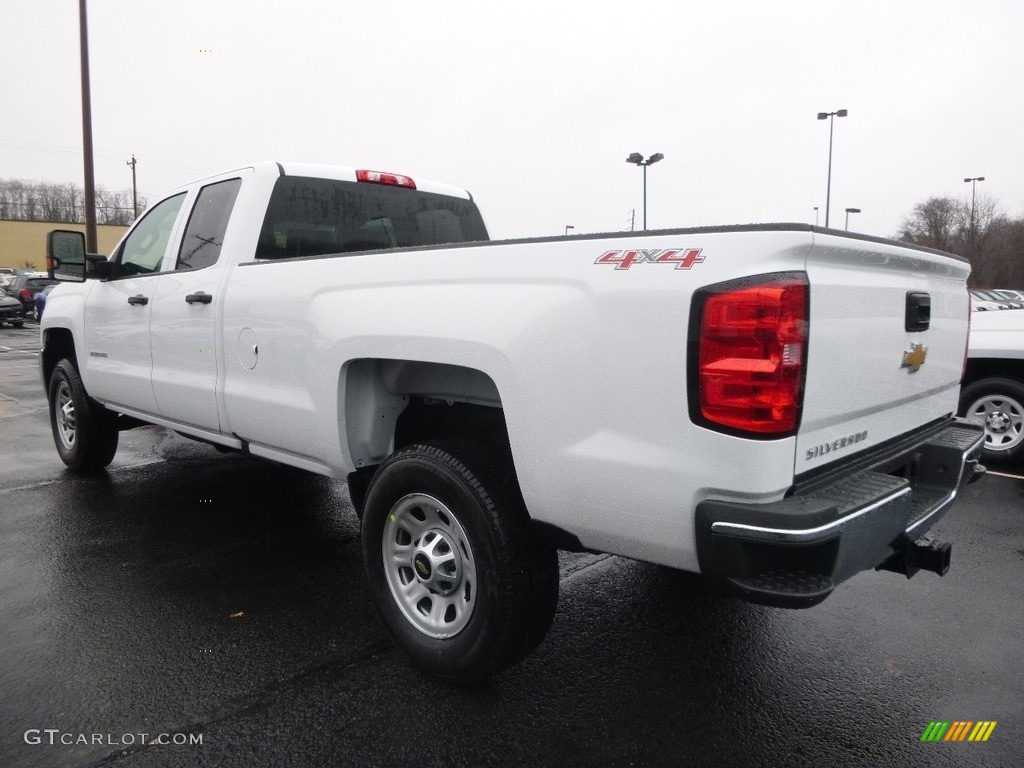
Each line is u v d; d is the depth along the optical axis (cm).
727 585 205
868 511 218
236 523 467
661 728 256
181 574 385
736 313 200
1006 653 309
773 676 290
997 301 1934
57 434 594
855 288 233
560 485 234
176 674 288
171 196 469
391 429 322
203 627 327
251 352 357
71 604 349
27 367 1345
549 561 261
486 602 254
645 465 215
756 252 203
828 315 219
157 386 437
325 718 259
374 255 296
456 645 267
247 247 385
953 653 309
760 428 201
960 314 332
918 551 255
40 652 304
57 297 567
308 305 319
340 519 477
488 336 246
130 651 305
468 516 257
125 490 538
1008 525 466
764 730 256
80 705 267
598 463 223
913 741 251
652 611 347
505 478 258
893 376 265
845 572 211
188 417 418
